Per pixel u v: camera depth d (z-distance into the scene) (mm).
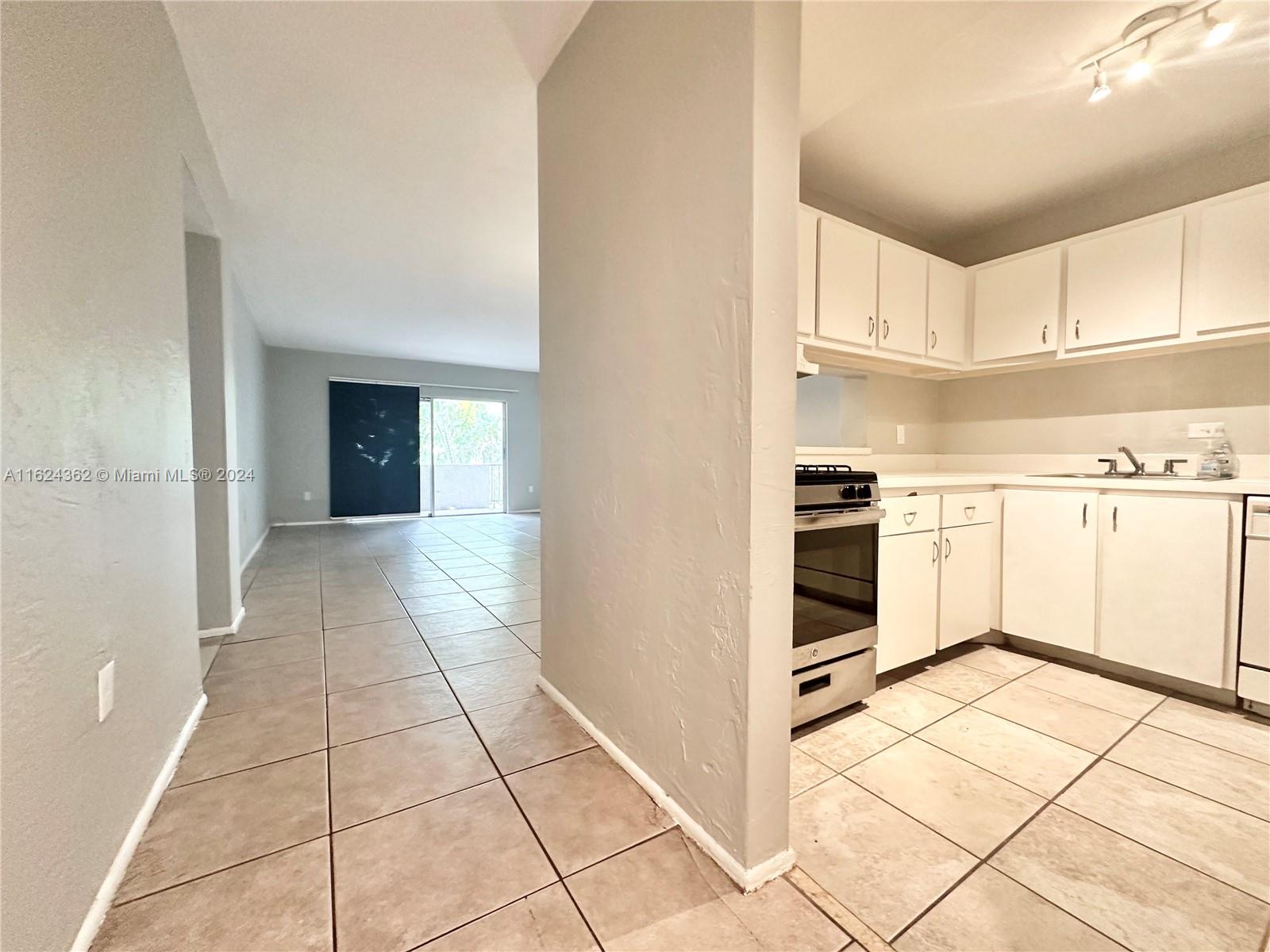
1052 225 2768
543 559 2014
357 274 4062
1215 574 1908
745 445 1077
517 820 1306
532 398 8828
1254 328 2039
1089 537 2223
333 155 2436
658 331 1315
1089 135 2170
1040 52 1738
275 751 1619
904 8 1347
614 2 1469
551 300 1875
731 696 1130
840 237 2279
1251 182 2191
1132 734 1740
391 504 7656
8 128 833
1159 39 1659
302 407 7027
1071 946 976
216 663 2332
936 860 1191
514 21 1652
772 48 1052
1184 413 2404
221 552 2701
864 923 1022
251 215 3035
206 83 1932
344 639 2648
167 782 1439
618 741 1547
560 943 972
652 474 1354
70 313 1009
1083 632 2238
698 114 1171
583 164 1638
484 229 3250
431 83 1938
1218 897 1084
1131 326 2332
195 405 2639
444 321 5504
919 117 2062
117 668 1167
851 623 1894
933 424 3305
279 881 1115
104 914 1025
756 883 1104
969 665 2342
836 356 2516
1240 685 1866
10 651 801
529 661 2369
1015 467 2979
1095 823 1311
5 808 780
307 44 1747
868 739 1715
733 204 1081
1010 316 2715
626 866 1159
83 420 1045
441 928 1003
